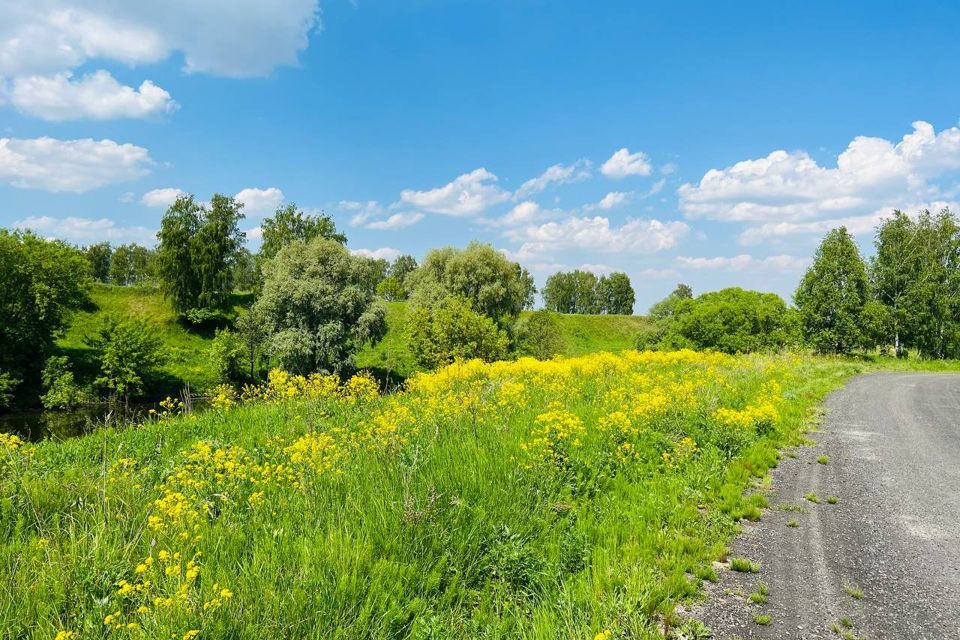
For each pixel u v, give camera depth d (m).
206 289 51.47
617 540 5.84
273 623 3.71
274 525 5.37
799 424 13.03
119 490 6.16
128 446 9.46
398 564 4.59
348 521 5.18
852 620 4.62
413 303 46.88
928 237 47.41
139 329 37.94
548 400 12.87
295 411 12.16
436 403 10.80
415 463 6.54
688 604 4.80
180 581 3.96
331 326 35.59
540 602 4.60
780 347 43.75
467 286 47.50
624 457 8.33
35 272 35.78
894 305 47.53
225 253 54.44
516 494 6.38
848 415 14.84
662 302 70.00
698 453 9.28
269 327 37.03
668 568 5.33
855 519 6.97
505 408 11.32
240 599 3.91
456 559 4.98
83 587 3.98
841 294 44.41
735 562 5.54
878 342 45.88
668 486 7.54
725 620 4.58
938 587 5.21
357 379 13.34
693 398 12.47
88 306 49.09
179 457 8.72
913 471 9.27
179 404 12.27
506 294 48.03
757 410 11.79
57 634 3.43
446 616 4.29
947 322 46.50
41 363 35.34
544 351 48.03
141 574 4.22
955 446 11.23
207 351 47.34
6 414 30.53
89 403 34.06
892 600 4.96
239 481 6.54
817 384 20.94
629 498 7.16
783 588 5.14
